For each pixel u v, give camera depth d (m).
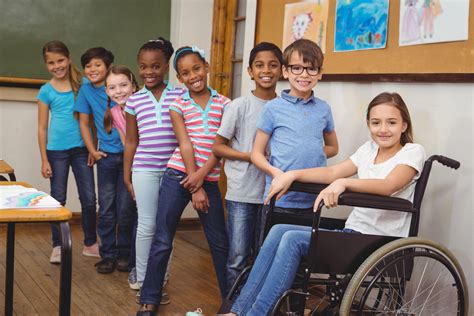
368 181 2.22
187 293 3.29
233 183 2.74
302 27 3.41
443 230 2.60
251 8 3.87
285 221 2.56
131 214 3.58
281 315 2.32
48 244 4.19
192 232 4.79
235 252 2.73
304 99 2.60
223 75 4.65
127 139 3.13
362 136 3.04
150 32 4.79
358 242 2.21
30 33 4.48
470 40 2.46
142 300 2.86
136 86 3.55
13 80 4.46
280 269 2.23
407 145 2.38
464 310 2.31
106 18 4.66
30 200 2.03
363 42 2.99
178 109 2.83
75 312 2.93
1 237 4.32
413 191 2.36
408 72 2.74
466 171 2.50
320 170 2.44
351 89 3.11
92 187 3.84
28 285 3.31
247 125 2.74
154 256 2.84
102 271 3.58
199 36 4.82
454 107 2.56
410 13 2.73
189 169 2.77
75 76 3.84
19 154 4.59
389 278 2.29
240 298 2.34
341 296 2.21
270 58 2.70
